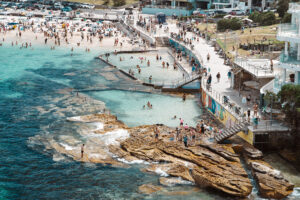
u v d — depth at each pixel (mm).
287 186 49188
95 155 59156
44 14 184625
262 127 58531
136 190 51094
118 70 105000
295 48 63031
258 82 73500
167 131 65125
